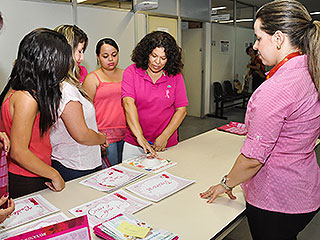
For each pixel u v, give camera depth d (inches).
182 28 261.3
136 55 77.3
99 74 104.3
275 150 43.1
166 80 79.7
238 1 290.5
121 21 162.2
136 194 55.6
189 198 54.0
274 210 44.5
